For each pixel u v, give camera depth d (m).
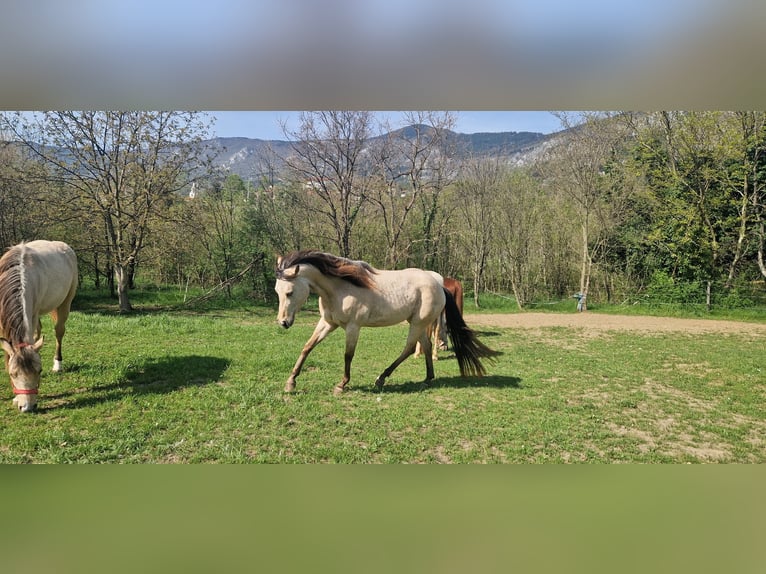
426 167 21.02
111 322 9.63
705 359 9.16
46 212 16.25
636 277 21.42
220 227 22.17
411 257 22.28
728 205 18.66
